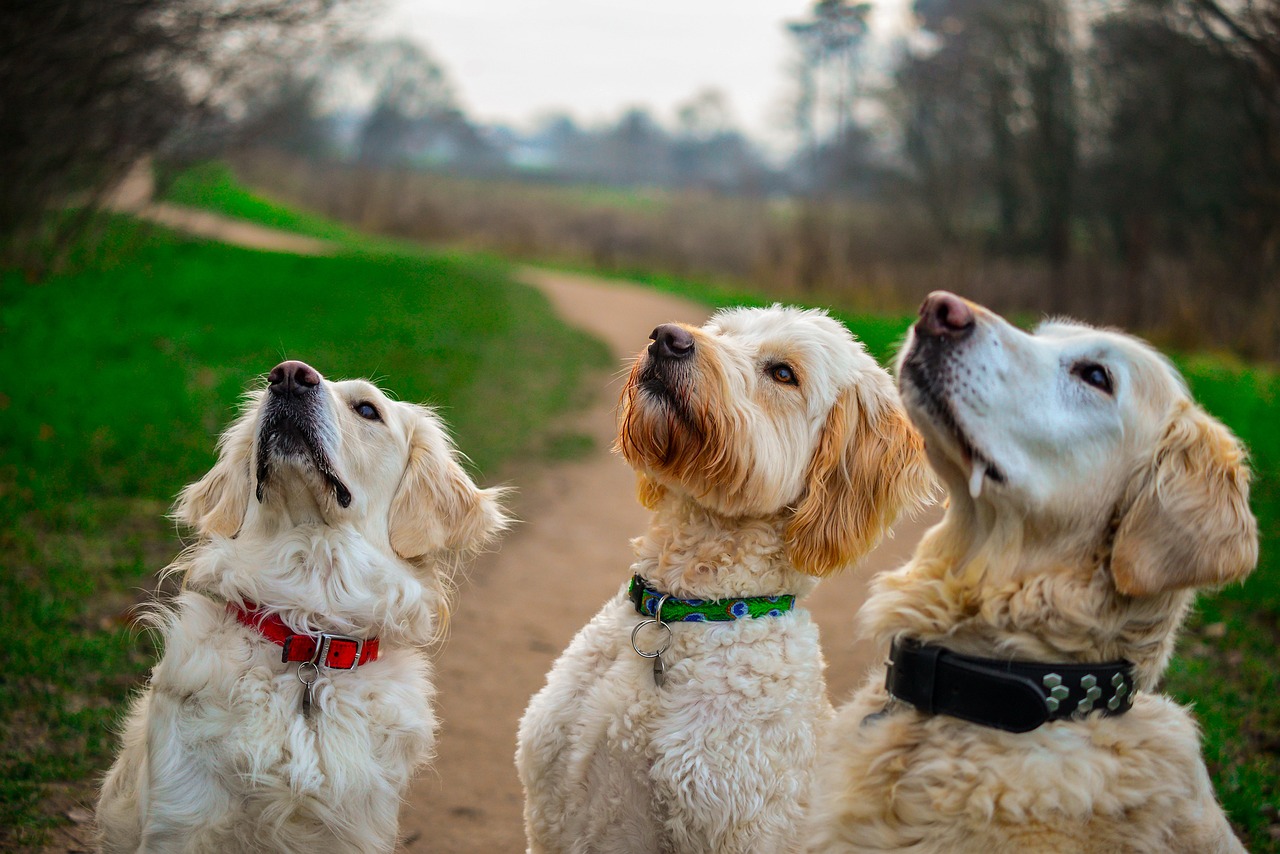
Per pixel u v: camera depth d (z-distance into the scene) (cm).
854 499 344
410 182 6072
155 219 2473
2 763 395
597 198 6731
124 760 336
